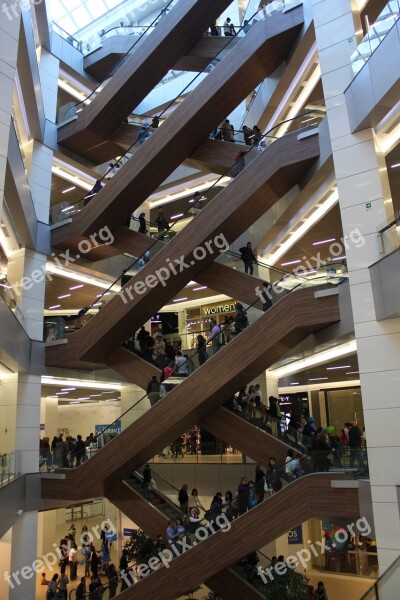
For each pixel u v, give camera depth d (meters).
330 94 14.27
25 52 16.91
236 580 16.33
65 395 29.80
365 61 12.93
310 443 14.76
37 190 21.77
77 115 22.80
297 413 28.47
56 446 19.23
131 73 20.94
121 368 20.23
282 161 16.05
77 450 18.73
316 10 15.16
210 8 19.56
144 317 19.69
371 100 12.60
